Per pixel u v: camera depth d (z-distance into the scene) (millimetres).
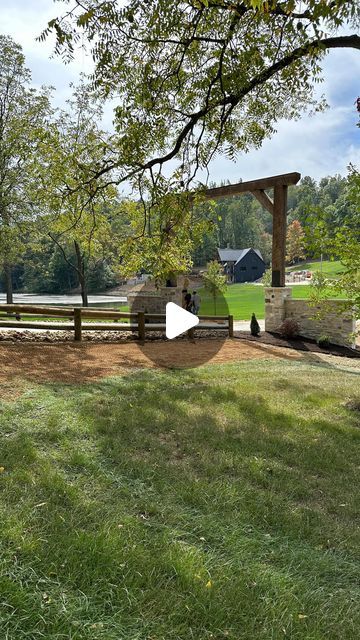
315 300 7852
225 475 3781
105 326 11664
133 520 2787
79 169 8570
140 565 2305
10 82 18891
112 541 2457
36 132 10719
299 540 2842
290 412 6105
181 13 5848
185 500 3211
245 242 94688
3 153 19000
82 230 15328
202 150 7793
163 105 7367
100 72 6570
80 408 5320
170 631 1890
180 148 7766
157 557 2396
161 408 5715
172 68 7086
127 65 6828
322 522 3102
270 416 5785
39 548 2330
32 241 24906
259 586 2254
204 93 7551
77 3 4914
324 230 6770
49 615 1875
